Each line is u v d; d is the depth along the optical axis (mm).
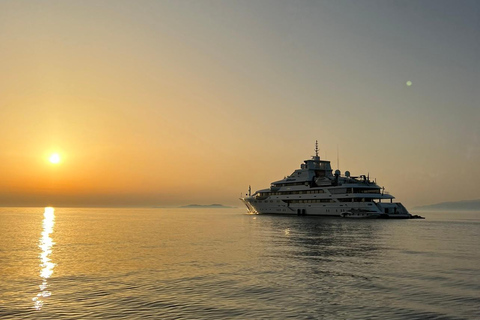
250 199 166625
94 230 107188
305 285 35062
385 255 52500
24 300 30672
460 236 79562
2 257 52750
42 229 112500
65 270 42719
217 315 26938
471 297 30938
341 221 123625
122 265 45562
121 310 28062
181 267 44000
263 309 28219
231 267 43781
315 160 145875
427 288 33781
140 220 181750
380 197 131625
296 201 148000
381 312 27438
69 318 26406
